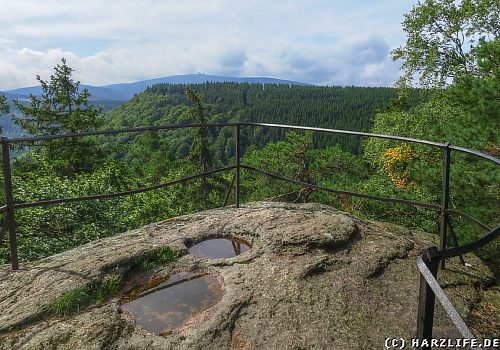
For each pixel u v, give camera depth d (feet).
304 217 12.84
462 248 4.45
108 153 74.54
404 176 44.52
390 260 10.53
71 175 65.05
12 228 9.87
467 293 9.41
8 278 9.62
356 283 9.32
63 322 8.01
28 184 39.06
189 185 74.28
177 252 10.93
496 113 21.56
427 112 48.01
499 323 8.39
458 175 20.65
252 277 9.55
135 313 8.45
